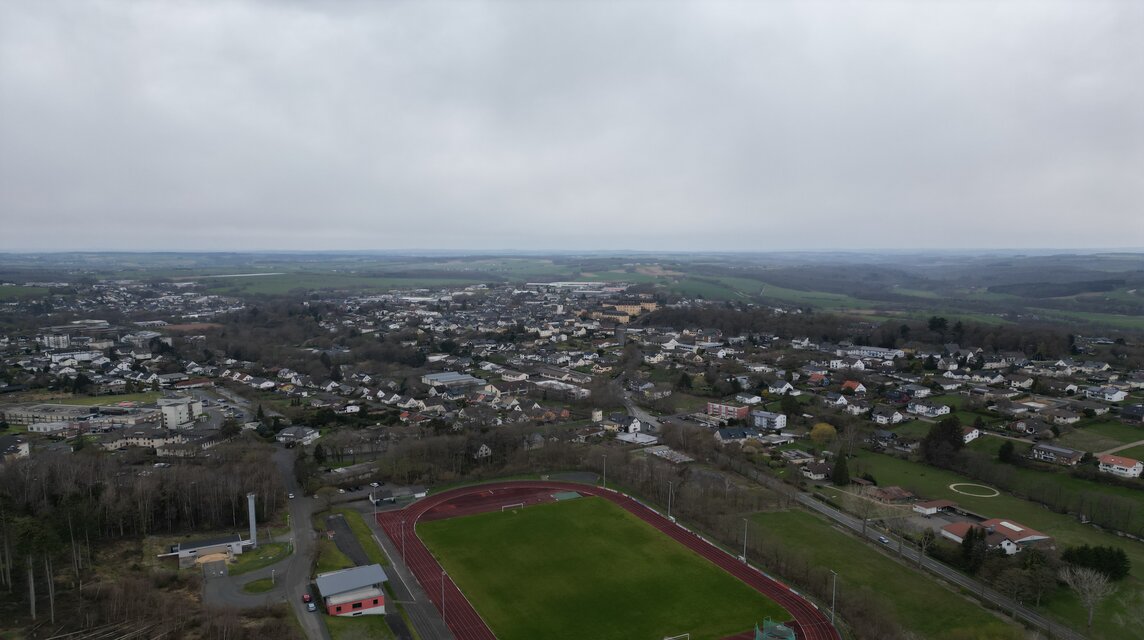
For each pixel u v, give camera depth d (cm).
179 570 13338
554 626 11788
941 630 11588
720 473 19775
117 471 17388
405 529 15925
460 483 19300
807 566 13612
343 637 11188
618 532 15888
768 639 10825
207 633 10769
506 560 14362
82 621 10894
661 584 13350
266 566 13675
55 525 12625
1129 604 12406
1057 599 12662
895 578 13462
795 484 18612
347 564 13900
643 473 18888
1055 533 15375
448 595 12825
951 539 15038
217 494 15725
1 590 11762
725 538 15425
